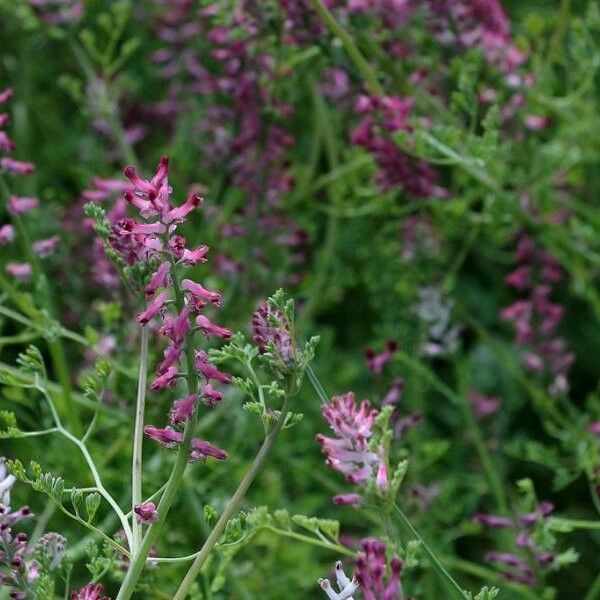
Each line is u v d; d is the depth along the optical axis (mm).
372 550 3059
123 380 5254
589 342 7863
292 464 6078
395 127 5445
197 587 4281
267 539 5926
